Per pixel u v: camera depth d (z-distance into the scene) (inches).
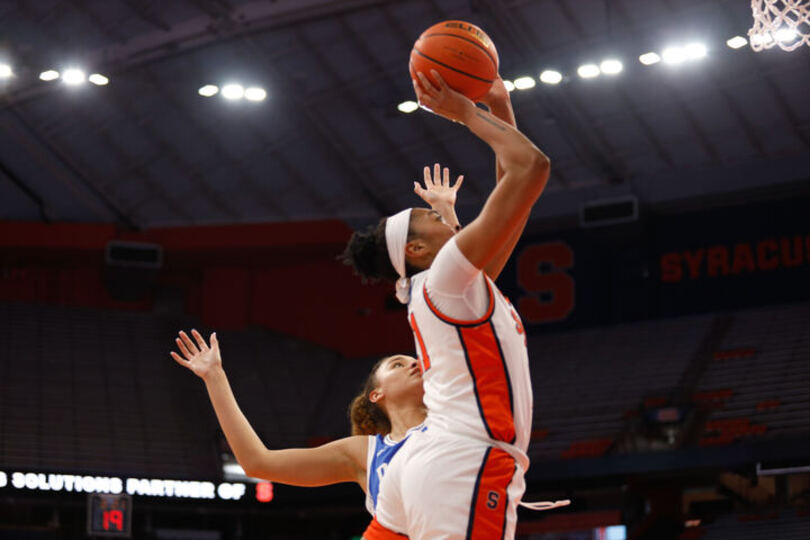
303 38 872.3
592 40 848.3
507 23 836.6
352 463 152.5
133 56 874.8
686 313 1060.5
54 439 991.0
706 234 1065.5
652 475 896.3
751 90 898.7
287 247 1164.5
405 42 873.5
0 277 1152.8
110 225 1142.3
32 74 890.7
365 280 131.1
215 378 151.5
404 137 1003.3
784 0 449.7
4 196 1109.7
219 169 1061.8
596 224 1060.5
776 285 1026.7
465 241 112.2
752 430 881.5
